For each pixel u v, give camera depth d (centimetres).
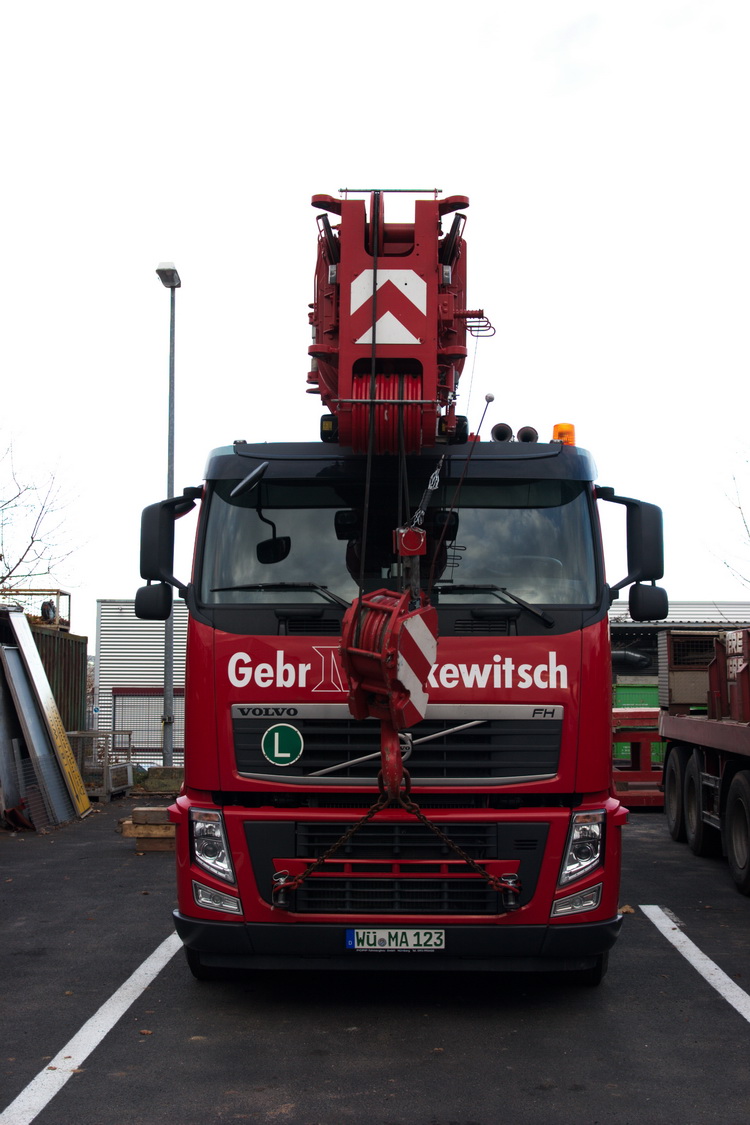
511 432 691
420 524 627
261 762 589
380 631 530
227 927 583
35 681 1525
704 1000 638
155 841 1211
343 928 575
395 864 580
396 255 626
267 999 640
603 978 689
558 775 586
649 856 1189
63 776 1516
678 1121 461
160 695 2677
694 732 1168
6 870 1093
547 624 602
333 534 627
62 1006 625
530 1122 459
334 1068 523
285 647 594
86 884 1014
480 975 695
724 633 1107
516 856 583
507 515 630
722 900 939
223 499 637
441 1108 474
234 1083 503
